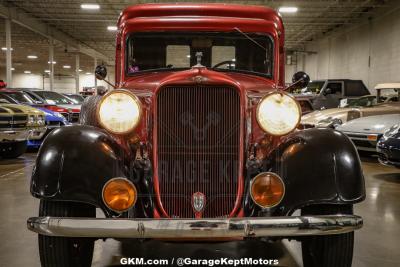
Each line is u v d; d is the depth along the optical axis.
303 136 2.80
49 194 2.51
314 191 2.56
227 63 4.11
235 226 2.35
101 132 2.79
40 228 2.38
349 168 2.59
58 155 2.60
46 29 22.97
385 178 7.44
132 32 4.05
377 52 17.97
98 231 2.35
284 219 2.38
